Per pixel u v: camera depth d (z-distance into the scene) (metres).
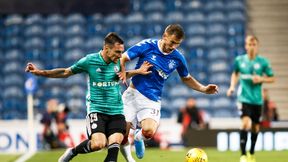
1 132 48.28
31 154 41.41
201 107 59.06
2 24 67.12
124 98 25.86
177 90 60.25
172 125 48.94
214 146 45.81
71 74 23.22
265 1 67.69
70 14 67.25
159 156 37.75
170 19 66.19
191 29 65.44
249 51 34.22
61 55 65.12
